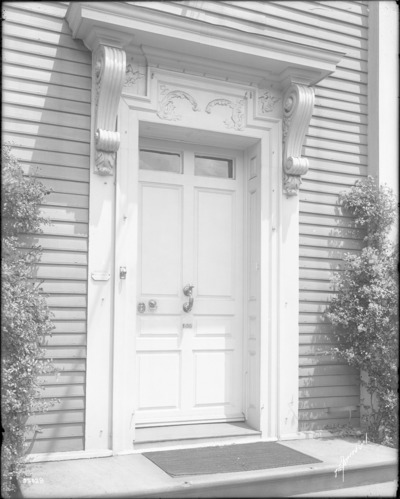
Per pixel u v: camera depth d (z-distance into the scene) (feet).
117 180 13.87
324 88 16.84
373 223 16.67
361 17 17.48
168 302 15.28
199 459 13.08
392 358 15.30
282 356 15.43
